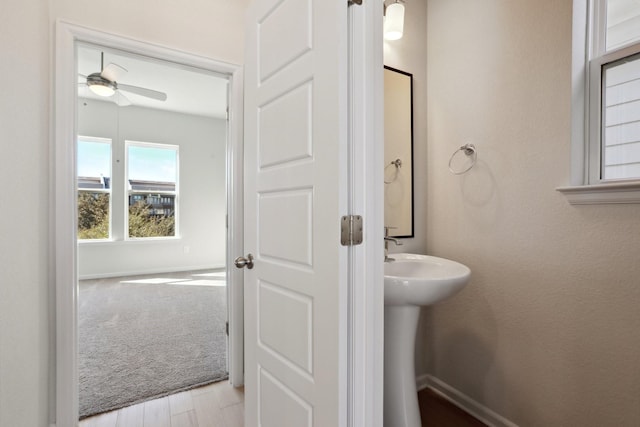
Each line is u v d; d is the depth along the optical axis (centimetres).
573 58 130
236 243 196
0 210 84
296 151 105
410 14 190
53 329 147
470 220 172
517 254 150
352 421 93
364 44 92
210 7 185
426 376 196
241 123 195
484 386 165
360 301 93
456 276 129
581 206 127
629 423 115
